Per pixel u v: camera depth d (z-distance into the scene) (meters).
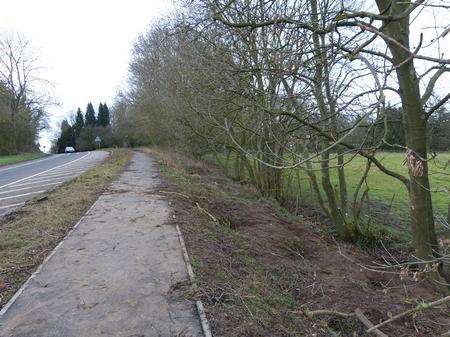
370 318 6.32
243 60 8.98
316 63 6.35
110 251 6.70
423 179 7.47
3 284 5.41
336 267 8.73
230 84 9.65
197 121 18.91
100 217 9.14
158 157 30.00
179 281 5.44
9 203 12.96
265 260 7.82
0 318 4.49
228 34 9.09
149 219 8.93
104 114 94.69
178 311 4.66
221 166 24.31
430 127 8.82
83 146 84.25
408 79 6.76
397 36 5.81
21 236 7.67
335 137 7.71
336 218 11.83
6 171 28.67
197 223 8.96
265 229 10.26
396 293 7.49
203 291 5.17
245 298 5.33
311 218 14.03
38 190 15.76
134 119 43.97
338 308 6.42
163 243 7.14
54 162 37.59
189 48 12.66
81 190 13.06
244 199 13.88
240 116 12.60
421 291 7.62
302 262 8.59
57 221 8.65
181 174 18.64
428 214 7.76
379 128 7.57
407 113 6.95
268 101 8.59
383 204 16.12
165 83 24.50
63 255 6.50
